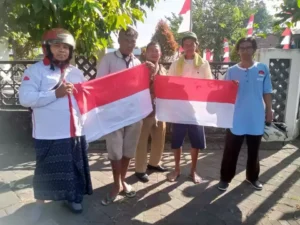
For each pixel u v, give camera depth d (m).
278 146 4.79
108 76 2.78
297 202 3.04
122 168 3.10
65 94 2.30
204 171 3.85
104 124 2.83
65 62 2.42
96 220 2.71
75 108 2.48
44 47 2.33
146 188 3.34
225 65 4.93
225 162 3.23
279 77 4.93
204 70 3.33
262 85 3.09
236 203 3.02
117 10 3.12
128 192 3.11
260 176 3.68
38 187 2.55
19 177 3.59
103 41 3.60
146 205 2.97
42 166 2.48
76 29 3.13
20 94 2.29
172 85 3.24
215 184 3.46
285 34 6.20
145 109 3.10
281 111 5.08
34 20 2.69
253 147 3.22
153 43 3.19
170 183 3.47
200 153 4.55
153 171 3.83
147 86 3.11
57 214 2.79
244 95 3.08
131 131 3.00
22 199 3.04
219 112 3.21
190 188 3.35
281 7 4.84
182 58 3.36
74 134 2.46
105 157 4.33
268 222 2.69
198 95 3.23
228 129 3.20
